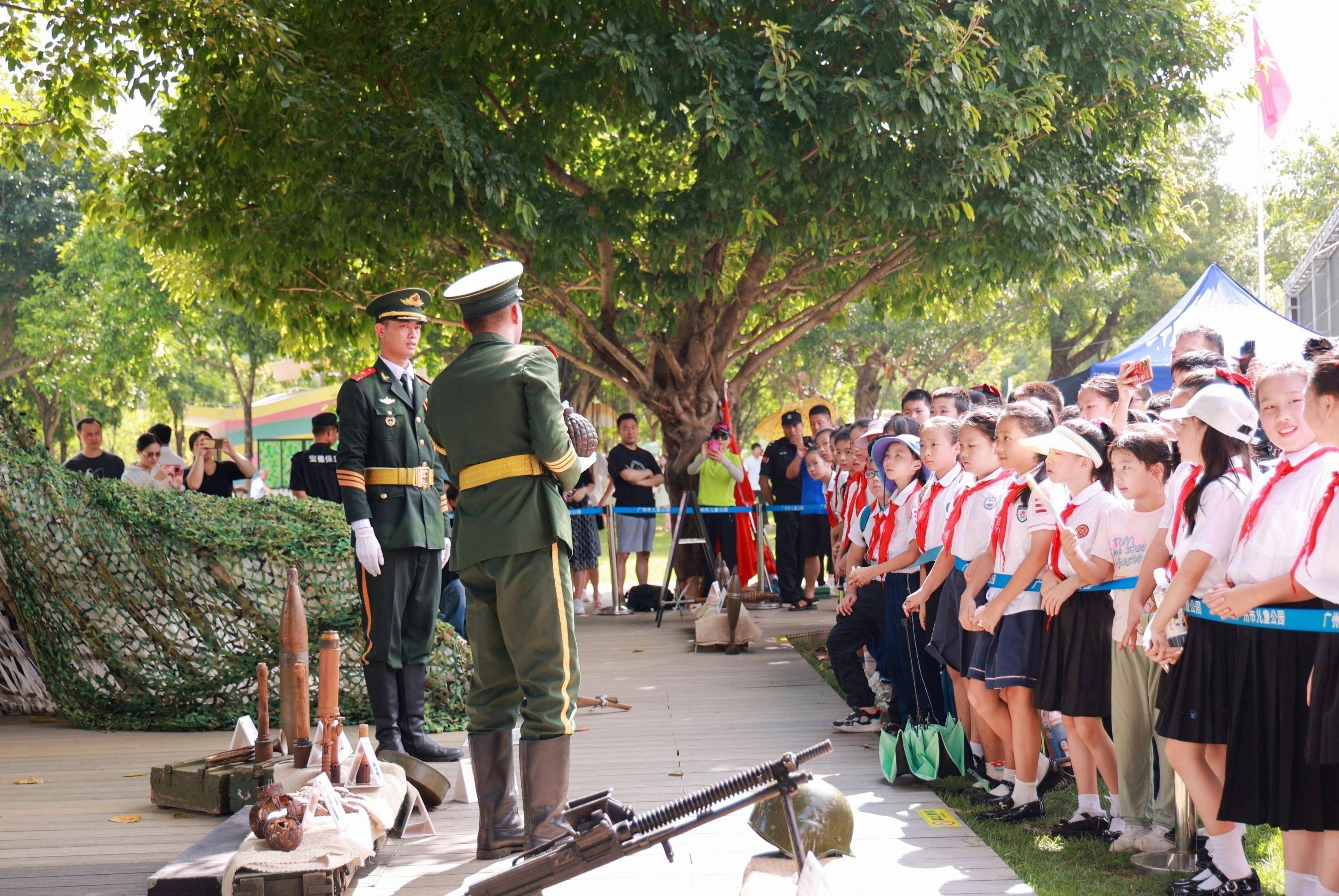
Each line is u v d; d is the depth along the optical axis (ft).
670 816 9.81
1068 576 14.12
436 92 34.55
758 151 32.40
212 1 27.99
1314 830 10.95
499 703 14.24
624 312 38.60
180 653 22.13
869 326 105.19
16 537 22.20
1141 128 40.06
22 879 13.46
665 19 35.35
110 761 19.56
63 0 30.01
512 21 34.45
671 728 21.25
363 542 18.06
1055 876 13.05
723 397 41.70
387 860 14.16
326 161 32.89
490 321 14.38
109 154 48.21
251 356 101.86
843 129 32.94
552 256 34.45
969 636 16.57
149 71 30.35
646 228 37.22
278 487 98.02
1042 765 16.56
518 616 13.43
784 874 10.59
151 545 22.02
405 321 19.02
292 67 32.24
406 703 19.02
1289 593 10.84
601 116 42.27
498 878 10.03
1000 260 38.17
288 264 35.29
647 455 39.86
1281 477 11.26
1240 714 11.43
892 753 16.96
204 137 34.73
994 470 16.38
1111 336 112.27
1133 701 13.73
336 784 14.11
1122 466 13.56
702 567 39.37
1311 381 10.37
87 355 97.50
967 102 32.58
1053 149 38.06
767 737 20.36
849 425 30.01
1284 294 98.32
